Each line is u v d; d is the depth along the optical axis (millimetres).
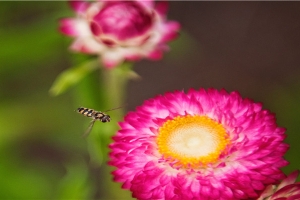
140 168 312
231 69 501
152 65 496
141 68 494
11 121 408
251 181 306
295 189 305
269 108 467
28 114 413
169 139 316
